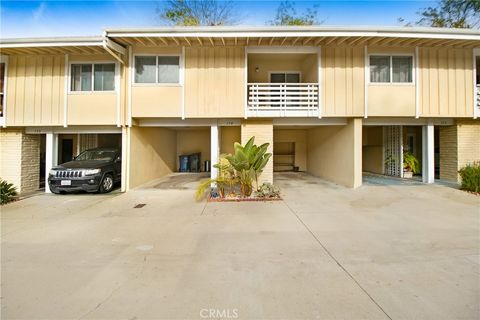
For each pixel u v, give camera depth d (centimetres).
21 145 1005
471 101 969
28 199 856
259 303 286
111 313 271
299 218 616
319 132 1334
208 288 317
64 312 274
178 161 1636
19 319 263
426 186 971
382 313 266
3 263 392
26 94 963
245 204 757
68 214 671
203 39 887
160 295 304
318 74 950
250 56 1050
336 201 782
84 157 1066
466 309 272
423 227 543
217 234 511
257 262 387
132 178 1005
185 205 754
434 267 367
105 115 962
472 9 1573
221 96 948
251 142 830
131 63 947
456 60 967
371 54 955
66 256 415
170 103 950
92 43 852
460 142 1032
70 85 964
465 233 506
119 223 590
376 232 516
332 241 470
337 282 328
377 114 950
